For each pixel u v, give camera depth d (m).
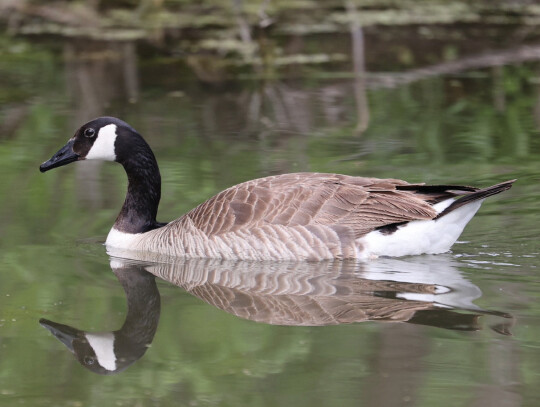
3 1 29.22
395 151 18.14
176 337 9.94
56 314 10.81
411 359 9.13
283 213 12.58
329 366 9.02
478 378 8.68
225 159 17.73
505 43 28.22
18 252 13.29
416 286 11.41
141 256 13.34
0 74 25.17
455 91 23.11
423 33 29.91
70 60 26.95
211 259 12.79
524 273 11.88
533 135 19.02
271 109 21.81
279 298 11.13
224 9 31.12
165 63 26.70
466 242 13.22
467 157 17.61
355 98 22.75
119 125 14.12
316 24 29.83
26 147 18.75
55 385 8.91
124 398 8.60
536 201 15.05
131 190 14.15
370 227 12.38
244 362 9.24
